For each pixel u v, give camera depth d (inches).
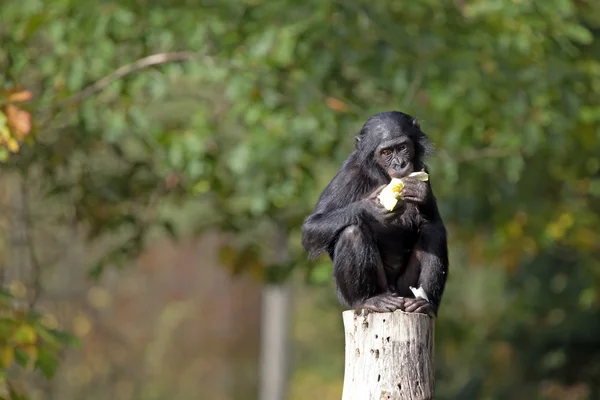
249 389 1409.9
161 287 1407.5
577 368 794.8
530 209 690.8
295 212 656.4
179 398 1347.2
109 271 1341.0
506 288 877.2
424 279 374.0
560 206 708.7
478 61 601.9
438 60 589.0
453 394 844.0
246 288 1434.5
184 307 1384.1
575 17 647.8
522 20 574.6
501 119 611.8
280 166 577.6
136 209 656.4
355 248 365.7
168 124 623.2
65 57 589.0
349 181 396.5
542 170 695.7
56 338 449.1
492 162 649.0
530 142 590.6
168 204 709.3
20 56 570.9
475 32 608.7
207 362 1397.6
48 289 1001.5
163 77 574.9
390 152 388.2
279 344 1203.2
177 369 1376.7
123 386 1277.1
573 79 589.3
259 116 571.5
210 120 618.5
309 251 382.6
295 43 564.7
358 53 571.8
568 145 654.5
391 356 315.6
